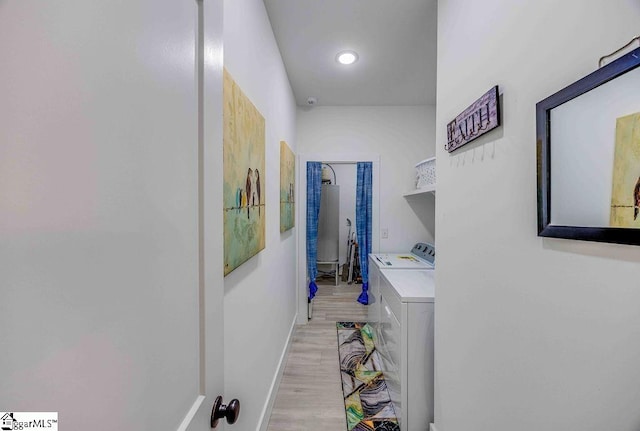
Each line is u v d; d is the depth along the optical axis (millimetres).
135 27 416
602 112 564
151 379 456
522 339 839
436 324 1490
